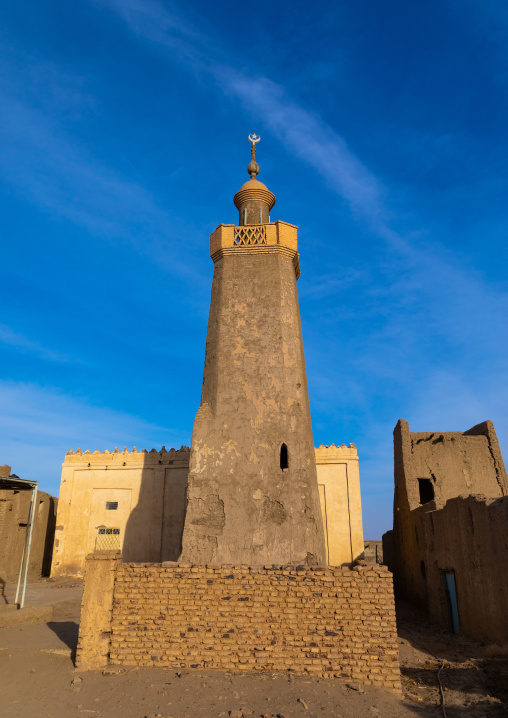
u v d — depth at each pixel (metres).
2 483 14.95
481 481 20.33
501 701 8.29
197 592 9.49
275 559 12.41
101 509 22.39
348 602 9.23
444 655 11.53
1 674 8.86
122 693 8.00
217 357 14.86
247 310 15.41
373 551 20.50
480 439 21.05
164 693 7.98
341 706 7.73
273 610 9.29
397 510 21.59
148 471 22.59
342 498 21.02
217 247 16.52
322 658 8.98
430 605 15.93
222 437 13.80
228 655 9.12
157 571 9.67
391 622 9.07
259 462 13.45
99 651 9.30
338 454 21.55
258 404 14.15
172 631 9.33
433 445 20.94
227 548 12.59
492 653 10.64
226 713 7.34
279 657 9.05
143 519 22.00
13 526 22.81
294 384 14.55
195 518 12.98
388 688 8.70
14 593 18.36
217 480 13.32
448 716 7.83
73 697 7.92
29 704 7.68
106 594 9.58
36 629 12.01
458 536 13.65
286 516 12.85
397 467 21.61
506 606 10.95
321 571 9.43
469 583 12.87
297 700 7.81
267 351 14.81
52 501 26.72
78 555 21.95
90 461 23.03
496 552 11.41
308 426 14.62
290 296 15.81
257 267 16.00
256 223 17.61
